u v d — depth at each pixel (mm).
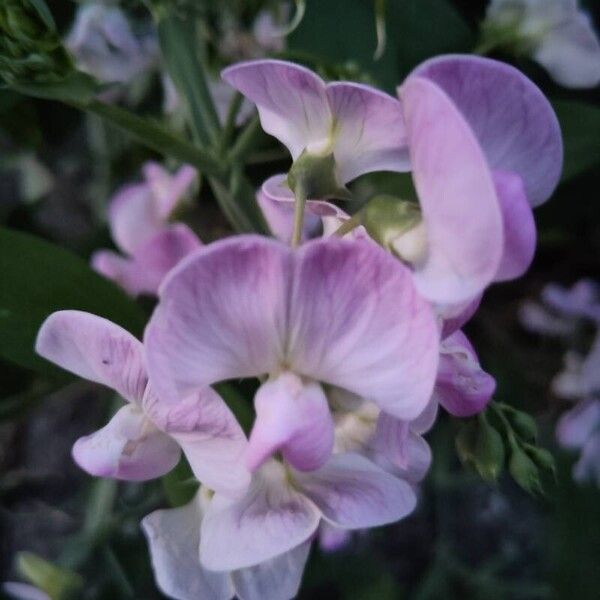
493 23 167
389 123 114
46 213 274
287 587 119
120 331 109
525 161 108
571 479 215
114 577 195
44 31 130
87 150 266
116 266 190
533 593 234
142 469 116
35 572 165
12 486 263
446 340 113
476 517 256
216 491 114
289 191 121
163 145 147
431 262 103
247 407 147
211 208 223
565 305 234
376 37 161
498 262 95
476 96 103
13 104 177
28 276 149
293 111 118
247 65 111
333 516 114
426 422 117
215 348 106
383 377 107
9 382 179
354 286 103
